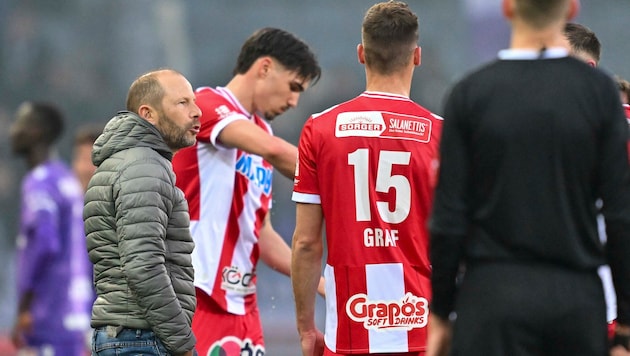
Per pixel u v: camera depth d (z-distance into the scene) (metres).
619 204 11.88
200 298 19.28
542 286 11.80
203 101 19.22
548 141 11.95
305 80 19.61
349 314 15.83
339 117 15.88
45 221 28.25
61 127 29.77
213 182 19.22
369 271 15.73
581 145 11.96
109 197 15.80
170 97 16.59
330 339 16.05
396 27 15.77
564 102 11.98
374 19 15.88
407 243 15.77
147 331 15.71
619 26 82.75
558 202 11.95
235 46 82.38
